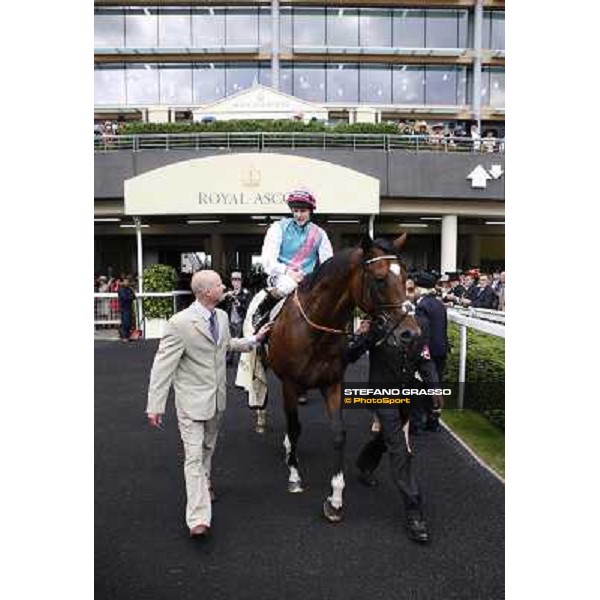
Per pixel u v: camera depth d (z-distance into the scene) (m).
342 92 20.83
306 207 3.86
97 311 12.96
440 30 20.89
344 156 13.96
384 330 2.89
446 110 20.91
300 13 20.58
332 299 3.12
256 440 5.01
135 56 20.69
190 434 3.12
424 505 3.57
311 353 3.24
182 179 11.61
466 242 19.03
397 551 3.00
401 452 3.20
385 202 14.58
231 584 2.71
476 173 14.21
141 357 9.50
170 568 2.86
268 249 3.92
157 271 12.12
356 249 3.05
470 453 4.54
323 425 5.52
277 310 3.70
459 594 2.61
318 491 3.81
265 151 13.80
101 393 6.94
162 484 3.99
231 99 14.83
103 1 20.28
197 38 20.62
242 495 3.75
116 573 2.81
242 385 5.17
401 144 14.32
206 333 3.06
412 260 19.02
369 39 20.78
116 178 13.88
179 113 17.56
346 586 2.68
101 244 18.55
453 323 7.76
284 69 20.70
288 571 2.82
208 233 16.81
